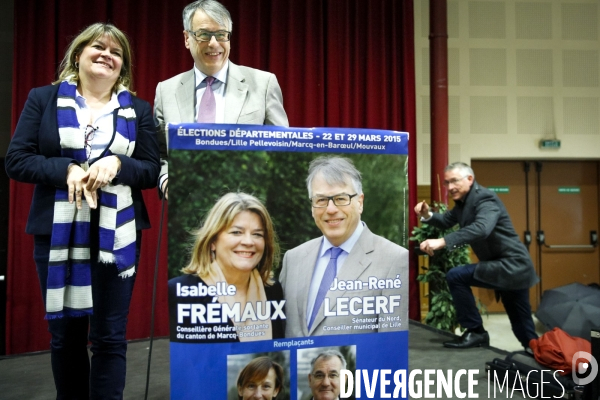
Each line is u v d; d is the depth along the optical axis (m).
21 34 3.96
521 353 2.61
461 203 3.44
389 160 1.13
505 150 5.61
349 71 4.80
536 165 5.83
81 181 1.30
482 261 3.34
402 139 1.14
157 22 4.30
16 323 3.90
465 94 5.57
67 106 1.42
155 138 1.58
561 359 2.30
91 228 1.43
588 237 5.91
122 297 1.47
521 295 3.29
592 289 4.70
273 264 1.08
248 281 1.07
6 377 2.50
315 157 1.09
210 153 1.04
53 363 1.48
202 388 1.06
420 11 5.49
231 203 1.05
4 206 4.15
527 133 5.65
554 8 5.69
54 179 1.31
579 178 5.90
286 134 1.07
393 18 4.91
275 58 4.59
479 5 5.60
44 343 3.96
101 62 1.47
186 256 1.04
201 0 1.67
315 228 1.10
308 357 1.11
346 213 1.11
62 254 1.36
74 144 1.40
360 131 1.11
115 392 1.44
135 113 1.53
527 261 3.23
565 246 5.87
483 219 3.14
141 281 4.16
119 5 4.16
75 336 1.48
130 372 2.56
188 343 1.05
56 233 1.36
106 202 1.41
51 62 4.00
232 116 1.68
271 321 1.08
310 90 4.64
